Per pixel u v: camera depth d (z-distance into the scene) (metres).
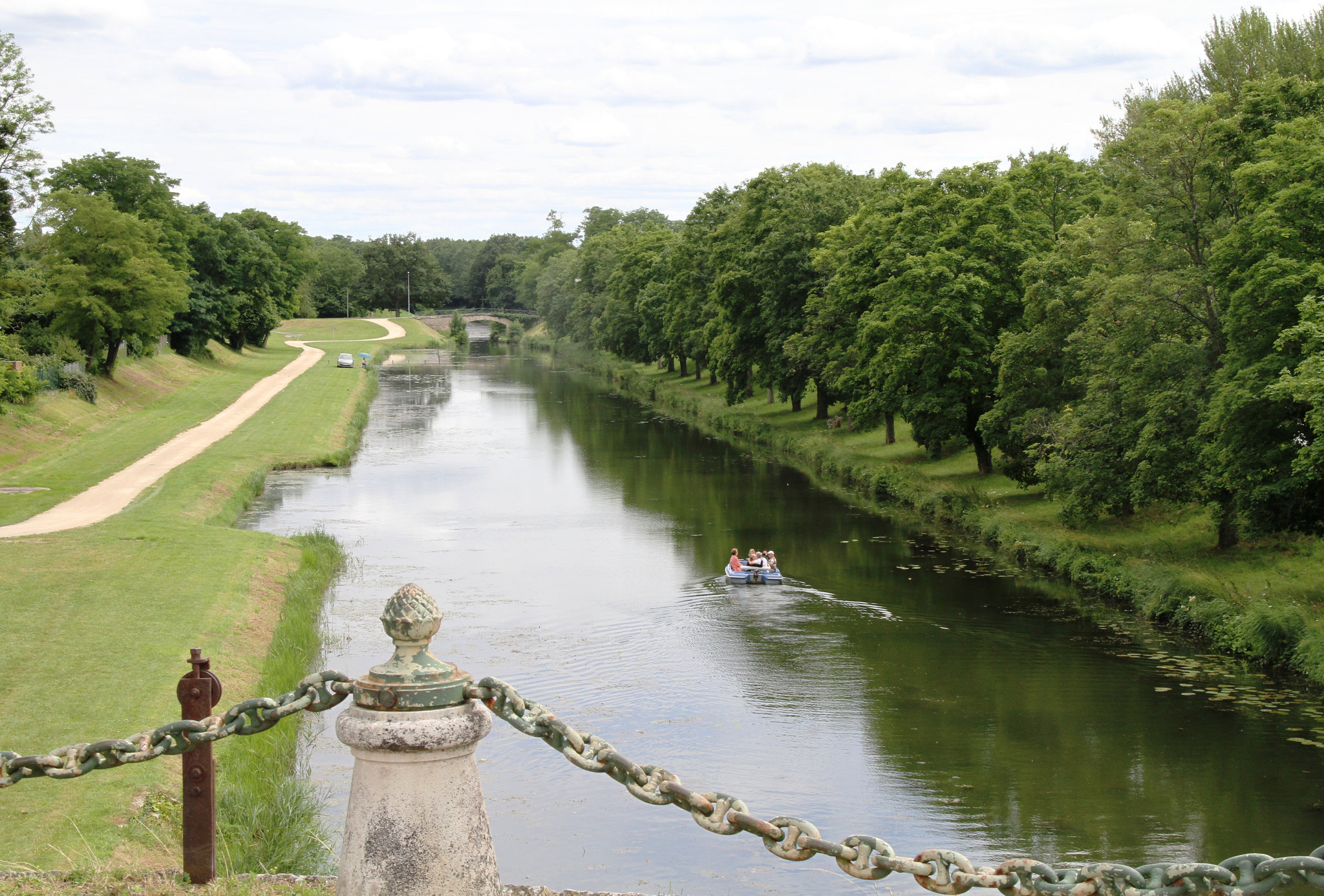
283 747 20.27
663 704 24.75
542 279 180.88
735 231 74.56
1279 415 27.88
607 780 20.92
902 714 24.25
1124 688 25.77
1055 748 22.28
